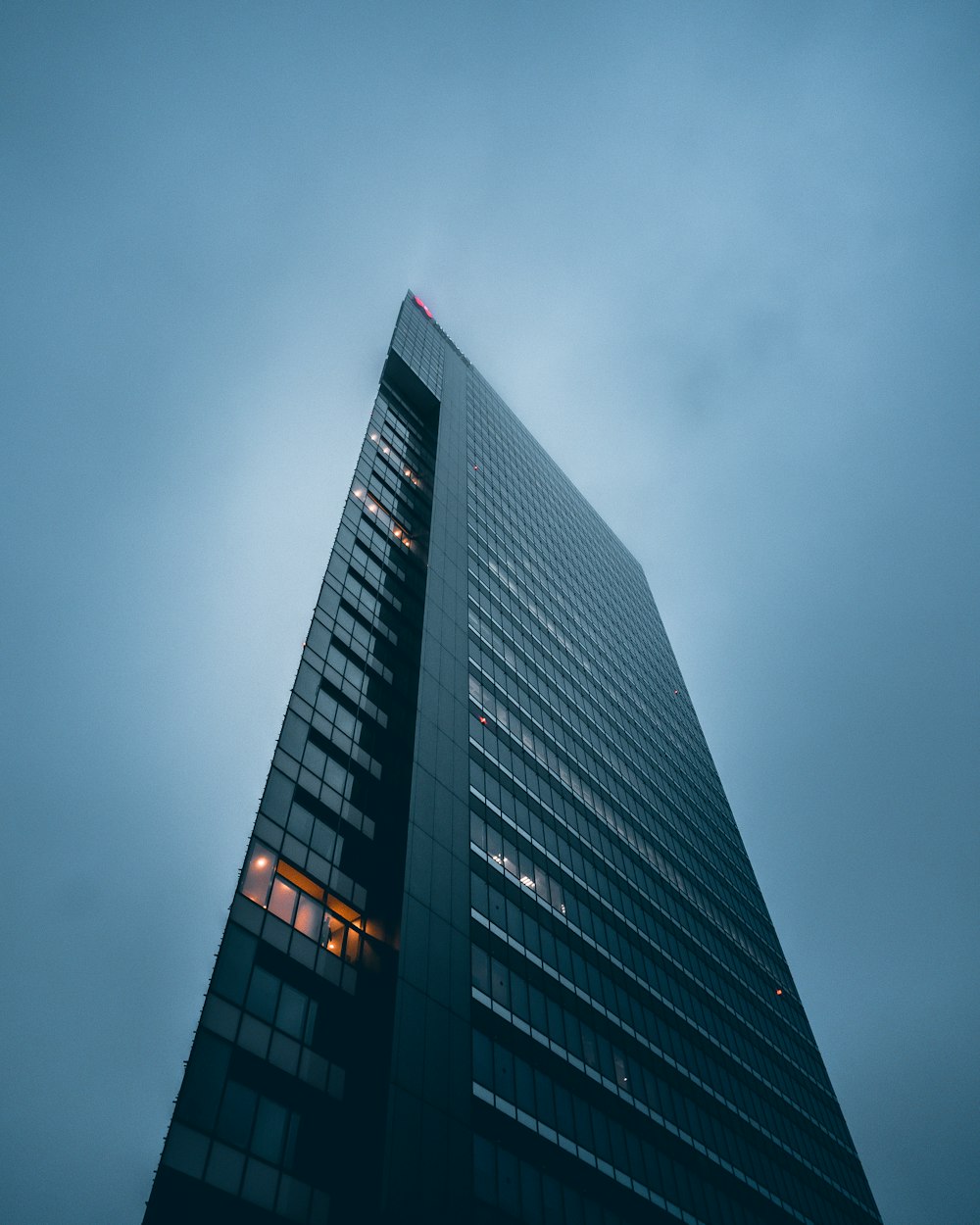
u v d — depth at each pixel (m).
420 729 40.06
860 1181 58.69
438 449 68.56
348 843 33.88
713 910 64.81
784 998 67.50
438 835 36.19
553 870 45.00
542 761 52.72
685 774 80.06
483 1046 31.12
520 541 77.00
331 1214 23.64
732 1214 39.97
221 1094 23.47
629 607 99.50
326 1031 27.58
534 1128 30.98
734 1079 49.81
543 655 65.00
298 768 34.16
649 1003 45.69
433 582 51.06
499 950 35.72
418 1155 25.05
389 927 31.28
